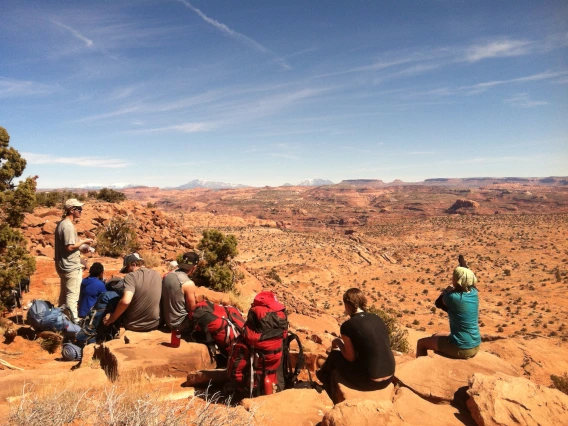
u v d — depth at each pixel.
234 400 3.24
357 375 3.20
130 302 4.34
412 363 3.71
